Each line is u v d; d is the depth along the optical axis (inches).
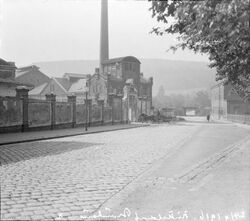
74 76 2881.4
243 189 281.7
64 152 524.1
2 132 851.4
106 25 3038.9
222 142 718.5
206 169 379.6
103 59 3026.6
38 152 519.8
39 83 2883.9
